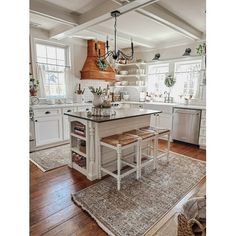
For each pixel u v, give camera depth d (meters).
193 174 2.78
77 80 4.96
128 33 4.31
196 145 4.18
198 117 4.00
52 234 1.62
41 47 4.31
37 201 2.09
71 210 1.95
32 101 4.00
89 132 2.59
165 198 2.17
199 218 1.28
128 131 2.97
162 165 3.09
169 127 4.55
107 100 2.80
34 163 3.15
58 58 4.64
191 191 2.33
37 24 3.81
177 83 5.03
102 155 2.71
